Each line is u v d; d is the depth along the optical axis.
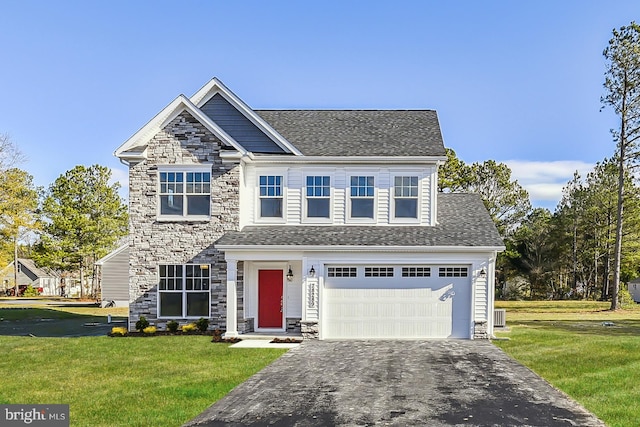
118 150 19.31
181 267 19.36
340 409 9.08
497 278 53.66
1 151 46.75
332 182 19.83
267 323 19.33
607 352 14.97
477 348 15.73
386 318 17.97
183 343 16.89
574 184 51.75
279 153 20.16
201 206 19.41
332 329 17.97
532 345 16.33
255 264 19.42
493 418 8.52
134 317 19.28
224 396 10.05
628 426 8.12
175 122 19.50
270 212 19.95
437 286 17.92
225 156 19.03
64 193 51.09
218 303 19.14
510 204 45.88
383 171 19.77
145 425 8.24
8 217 47.97
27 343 17.20
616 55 32.50
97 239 51.78
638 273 54.56
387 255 17.84
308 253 17.97
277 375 11.94
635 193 38.69
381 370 12.46
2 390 10.62
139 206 19.42
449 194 23.64
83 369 12.78
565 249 51.16
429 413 8.82
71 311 33.28
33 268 73.75
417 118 22.98
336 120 23.05
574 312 31.91
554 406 9.26
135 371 12.49
